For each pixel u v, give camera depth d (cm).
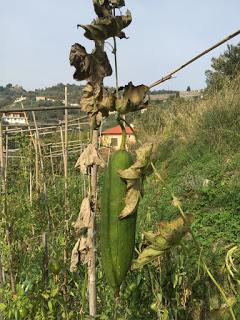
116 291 219
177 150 1312
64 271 459
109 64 226
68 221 562
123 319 346
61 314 426
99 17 220
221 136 1205
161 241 210
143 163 211
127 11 221
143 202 866
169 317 333
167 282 335
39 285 436
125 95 215
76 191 813
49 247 613
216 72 2119
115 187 214
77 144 1171
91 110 224
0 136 646
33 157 919
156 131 1512
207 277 321
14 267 575
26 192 900
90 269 272
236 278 232
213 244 721
